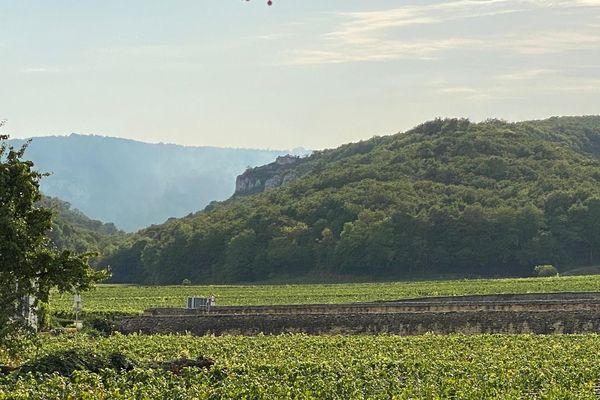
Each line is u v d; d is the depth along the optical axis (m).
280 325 105.56
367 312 103.50
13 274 66.06
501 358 74.25
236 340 91.56
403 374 68.31
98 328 115.06
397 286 173.00
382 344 85.75
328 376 65.31
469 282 172.00
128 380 63.25
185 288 194.62
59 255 67.06
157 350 83.25
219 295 169.88
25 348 69.69
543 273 194.62
